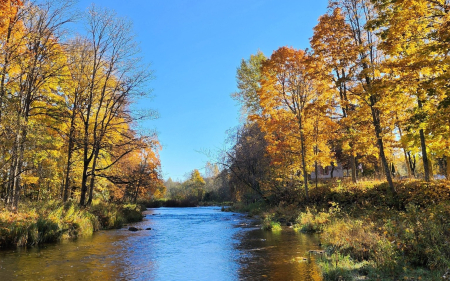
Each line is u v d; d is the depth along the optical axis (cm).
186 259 1019
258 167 3350
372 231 1029
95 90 2325
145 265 936
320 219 1675
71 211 1684
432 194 1588
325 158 2384
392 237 864
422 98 1408
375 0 1475
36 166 2116
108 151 2294
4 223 1240
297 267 852
